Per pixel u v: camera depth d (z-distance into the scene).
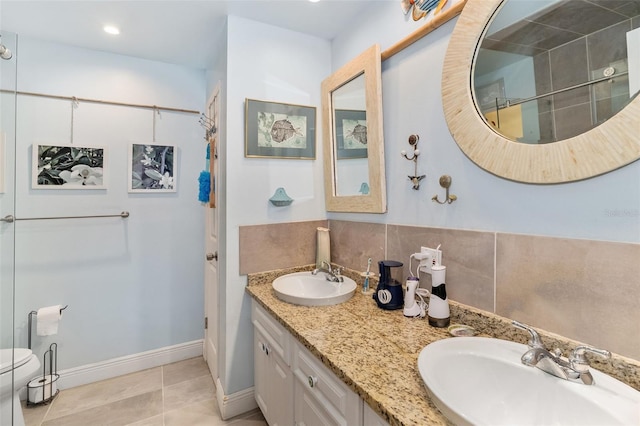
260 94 1.78
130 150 2.23
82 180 2.09
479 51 1.08
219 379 1.90
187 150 2.43
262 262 1.80
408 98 1.38
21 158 1.93
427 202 1.29
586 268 0.83
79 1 1.56
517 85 0.98
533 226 0.95
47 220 2.00
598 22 0.82
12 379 1.52
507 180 1.01
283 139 1.85
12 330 1.54
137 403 1.92
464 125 1.11
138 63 2.25
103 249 2.17
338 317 1.25
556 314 0.89
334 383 0.94
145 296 2.31
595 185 0.82
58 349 2.05
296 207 1.90
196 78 2.45
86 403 1.91
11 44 1.61
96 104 2.12
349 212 1.75
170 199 2.38
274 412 1.45
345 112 1.74
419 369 0.78
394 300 1.32
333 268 1.89
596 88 0.82
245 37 1.74
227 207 1.71
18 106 1.91
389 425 0.70
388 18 1.49
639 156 0.74
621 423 0.61
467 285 1.14
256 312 1.66
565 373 0.75
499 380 0.83
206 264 2.38
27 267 1.96
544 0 0.92
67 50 2.03
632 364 0.74
